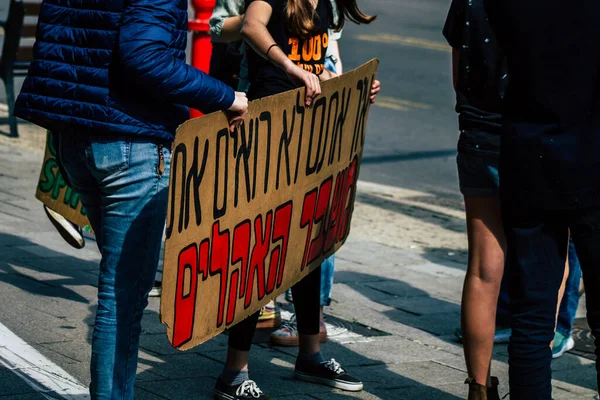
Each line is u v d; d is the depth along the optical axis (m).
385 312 5.48
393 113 13.96
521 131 3.14
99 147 3.10
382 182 10.06
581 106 3.06
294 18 3.87
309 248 4.01
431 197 9.46
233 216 3.34
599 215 3.11
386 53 18.83
